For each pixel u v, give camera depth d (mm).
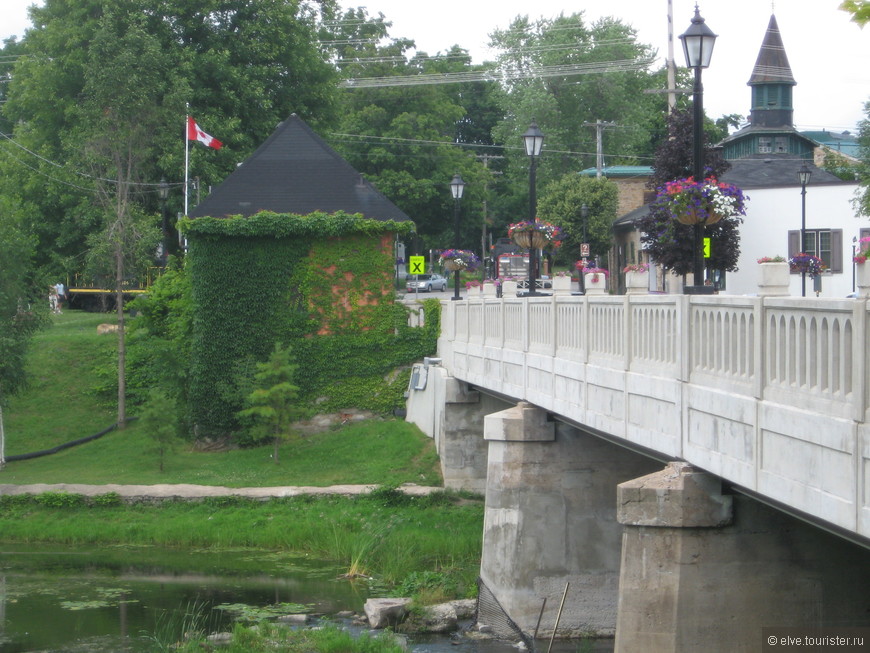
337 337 48438
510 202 102688
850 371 11078
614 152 96000
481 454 39625
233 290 47562
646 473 26953
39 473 43188
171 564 34250
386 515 37688
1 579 32250
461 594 29469
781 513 16031
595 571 26500
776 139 71188
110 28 51375
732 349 14258
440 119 91188
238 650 23938
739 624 15938
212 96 62500
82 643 25469
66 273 64000
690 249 42625
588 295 21312
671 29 50406
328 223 48000
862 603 16016
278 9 65188
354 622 27391
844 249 47656
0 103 94312
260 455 45000
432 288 89125
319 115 68750
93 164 52188
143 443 47000
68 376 52500
